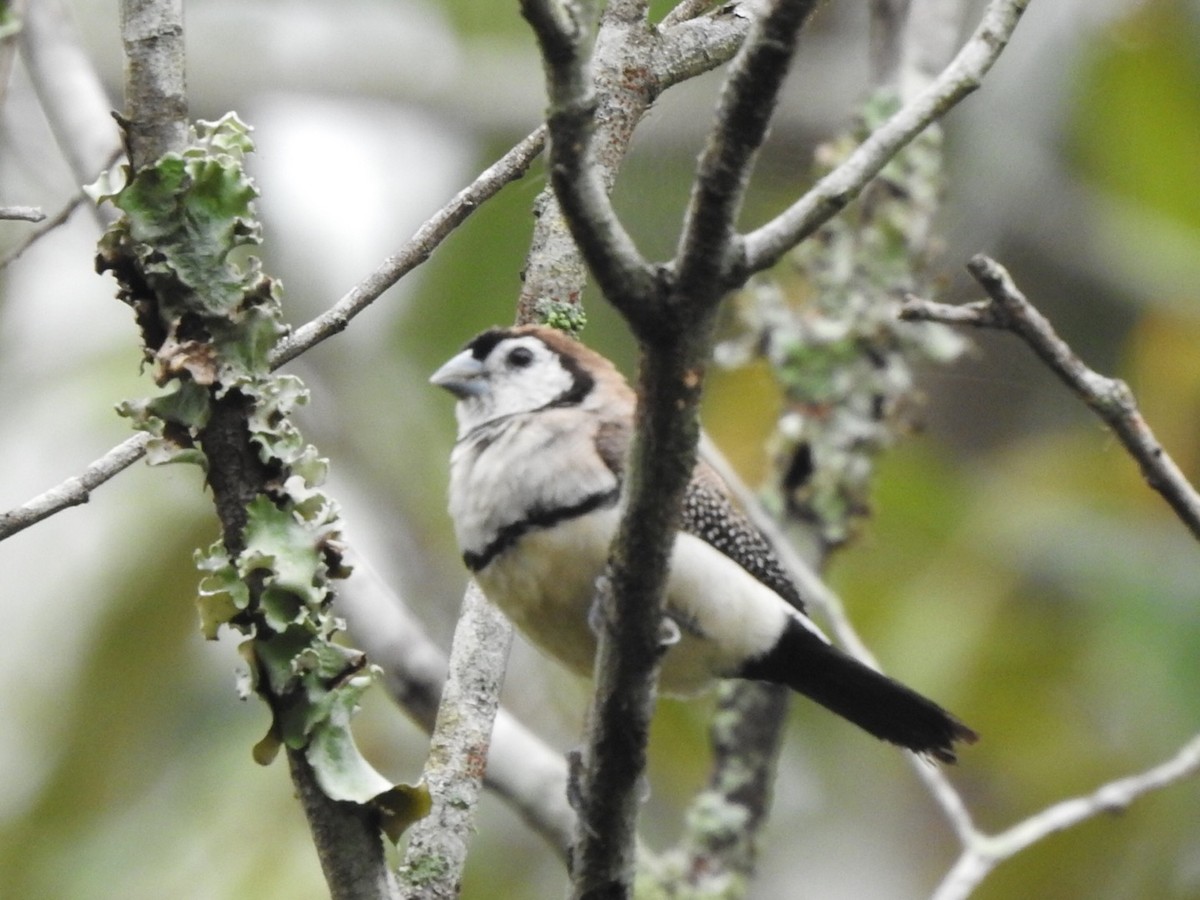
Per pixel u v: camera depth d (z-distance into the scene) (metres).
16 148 10.86
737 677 7.39
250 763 10.83
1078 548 12.05
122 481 11.20
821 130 12.43
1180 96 12.91
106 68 13.59
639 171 9.57
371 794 4.77
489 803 11.67
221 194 4.78
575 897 5.23
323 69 14.60
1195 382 12.48
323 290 13.25
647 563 4.77
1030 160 12.80
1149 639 11.84
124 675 10.90
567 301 6.69
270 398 4.79
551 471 6.67
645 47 6.36
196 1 14.78
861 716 7.32
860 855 13.35
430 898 5.46
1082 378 5.48
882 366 9.63
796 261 9.89
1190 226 13.25
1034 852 11.90
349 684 4.84
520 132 14.51
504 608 6.90
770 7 4.11
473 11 14.97
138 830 10.63
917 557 12.21
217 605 4.77
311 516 4.84
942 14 10.12
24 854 10.59
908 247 9.72
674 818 12.02
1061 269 13.25
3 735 10.77
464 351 7.50
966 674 11.86
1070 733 11.91
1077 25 12.77
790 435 9.56
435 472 13.12
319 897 10.27
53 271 12.24
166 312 4.78
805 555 9.45
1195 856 11.70
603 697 5.00
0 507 11.02
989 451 13.47
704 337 4.46
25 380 11.81
